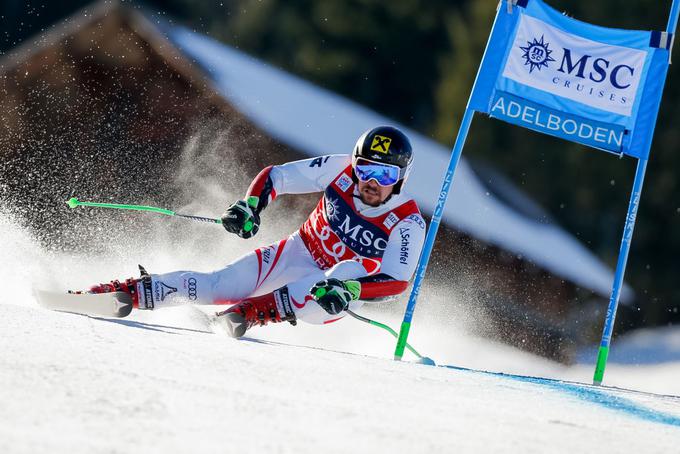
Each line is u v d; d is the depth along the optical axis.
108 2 47.81
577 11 80.94
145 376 11.66
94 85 45.94
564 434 11.83
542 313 52.31
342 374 14.06
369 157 19.19
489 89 21.33
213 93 47.19
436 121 90.50
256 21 107.69
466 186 55.81
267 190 20.11
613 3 80.12
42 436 8.62
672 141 73.75
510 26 21.34
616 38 21.50
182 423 9.70
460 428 11.26
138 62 46.97
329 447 9.44
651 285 71.75
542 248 54.66
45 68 45.72
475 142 77.19
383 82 103.25
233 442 9.20
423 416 11.70
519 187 75.12
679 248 72.62
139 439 8.93
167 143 44.53
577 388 17.47
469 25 93.69
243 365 13.38
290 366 13.98
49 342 13.09
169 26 51.75
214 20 116.12
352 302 20.50
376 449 9.62
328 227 20.44
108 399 10.28
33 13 133.25
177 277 19.17
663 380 42.72
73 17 47.22
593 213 74.06
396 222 19.91
